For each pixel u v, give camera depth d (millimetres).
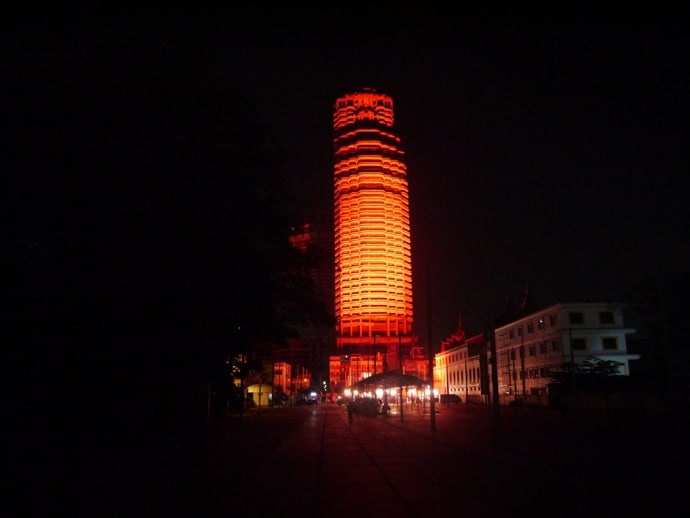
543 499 12148
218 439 28438
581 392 61750
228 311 24109
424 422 44688
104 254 18875
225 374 30719
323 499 12547
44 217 18359
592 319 73062
